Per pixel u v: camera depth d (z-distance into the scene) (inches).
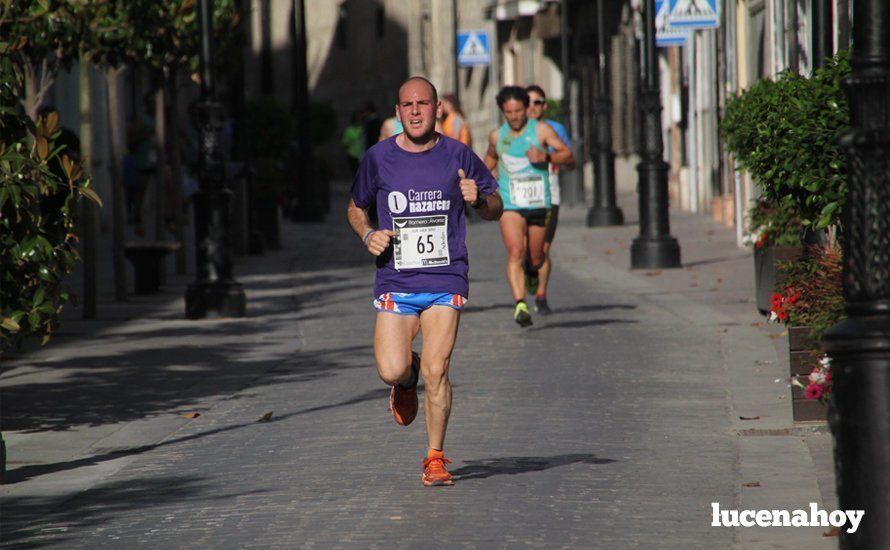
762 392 982.4
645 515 674.8
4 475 788.0
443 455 780.6
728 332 1285.7
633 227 2696.9
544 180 1331.2
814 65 1103.0
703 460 792.9
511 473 767.1
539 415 934.4
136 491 760.3
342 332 1395.2
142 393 1069.1
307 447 856.3
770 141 879.7
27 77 1392.7
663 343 1250.6
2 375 1154.7
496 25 5083.7
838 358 510.6
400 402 753.0
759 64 2092.8
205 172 1525.6
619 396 1002.1
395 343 729.6
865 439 503.2
